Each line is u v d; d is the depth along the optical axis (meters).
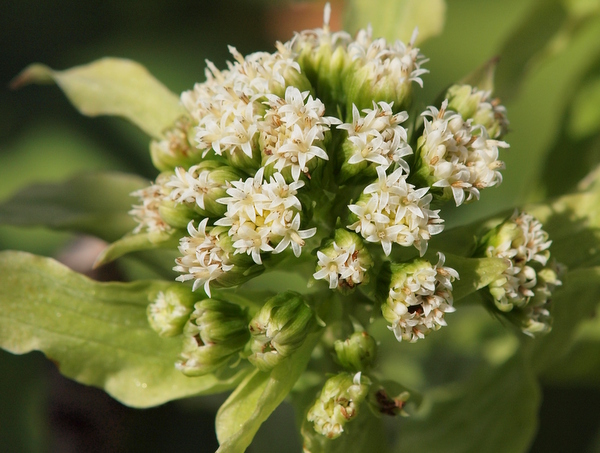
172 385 0.21
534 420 0.22
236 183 0.20
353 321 0.21
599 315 0.23
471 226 0.21
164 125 0.23
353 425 0.20
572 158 0.24
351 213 0.20
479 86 0.22
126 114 0.23
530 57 0.24
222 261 0.20
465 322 0.25
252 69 0.21
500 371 0.23
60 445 0.22
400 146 0.20
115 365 0.21
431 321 0.20
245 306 0.21
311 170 0.20
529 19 0.24
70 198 0.23
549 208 0.22
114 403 0.22
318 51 0.21
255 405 0.20
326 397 0.20
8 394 0.24
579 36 0.25
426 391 0.24
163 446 0.23
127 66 0.23
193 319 0.20
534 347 0.22
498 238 0.20
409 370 0.24
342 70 0.21
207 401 0.23
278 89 0.20
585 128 0.24
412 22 0.23
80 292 0.21
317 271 0.20
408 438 0.23
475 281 0.20
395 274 0.20
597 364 0.24
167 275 0.22
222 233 0.20
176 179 0.20
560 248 0.21
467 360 0.24
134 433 0.22
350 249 0.19
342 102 0.21
